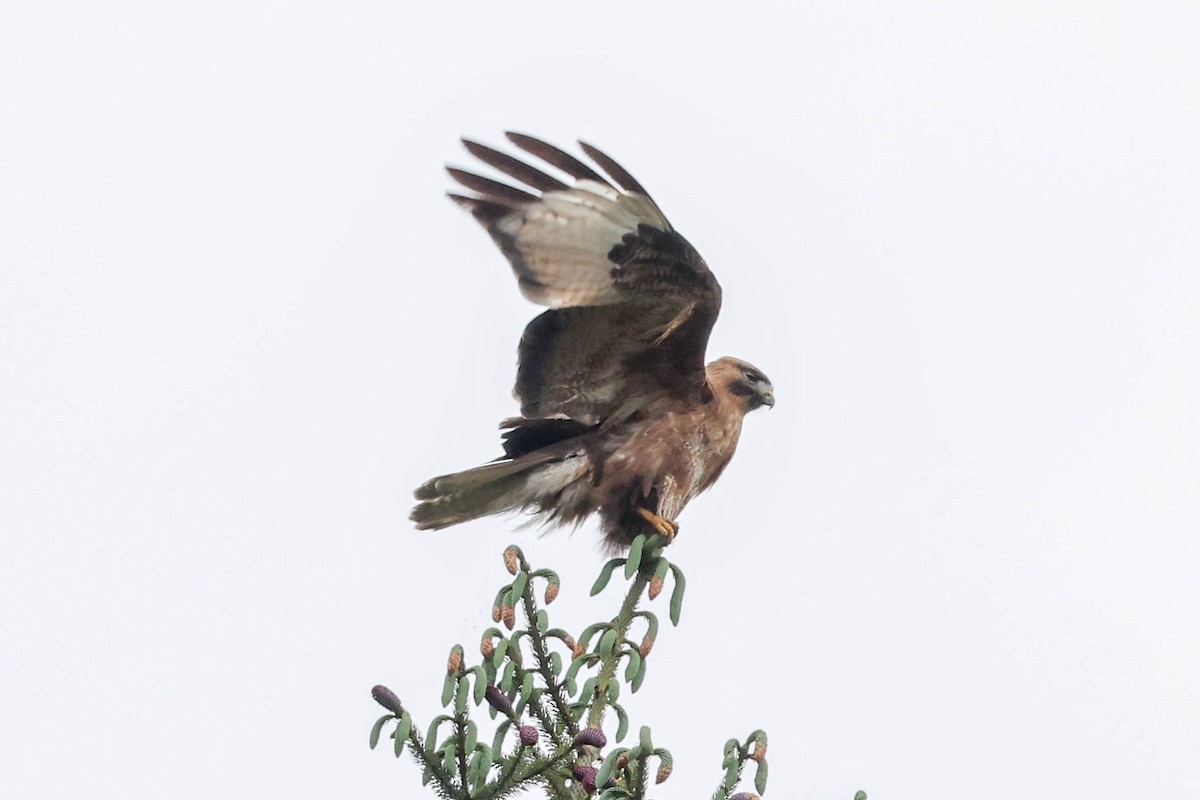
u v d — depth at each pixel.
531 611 8.07
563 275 11.86
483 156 11.70
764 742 7.71
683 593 8.35
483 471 12.43
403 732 7.34
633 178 11.82
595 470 12.80
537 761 7.43
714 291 12.34
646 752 7.29
